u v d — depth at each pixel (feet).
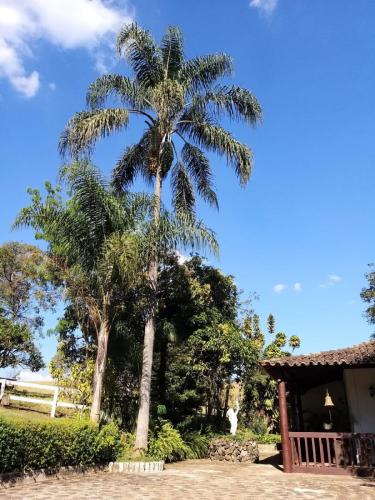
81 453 39.70
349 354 47.88
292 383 57.93
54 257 52.08
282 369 46.65
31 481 33.04
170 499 28.43
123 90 58.13
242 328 84.89
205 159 63.98
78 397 55.11
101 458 43.11
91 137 52.90
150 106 59.06
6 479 30.89
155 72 60.75
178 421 66.95
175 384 67.26
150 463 44.04
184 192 64.69
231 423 71.46
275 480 37.96
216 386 76.74
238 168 57.26
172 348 68.64
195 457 59.82
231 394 89.40
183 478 38.68
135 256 45.21
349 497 30.01
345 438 43.75
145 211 50.21
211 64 61.21
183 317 70.74
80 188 47.93
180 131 61.11
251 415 88.74
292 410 59.57
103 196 48.32
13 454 31.81
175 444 53.83
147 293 52.08
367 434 43.21
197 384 70.38
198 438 63.21
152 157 58.75
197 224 51.11
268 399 87.15
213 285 77.66
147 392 50.24
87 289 48.16
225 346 70.38
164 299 69.87
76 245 47.73
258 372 80.53
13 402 62.34
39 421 35.47
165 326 68.13
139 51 60.64
